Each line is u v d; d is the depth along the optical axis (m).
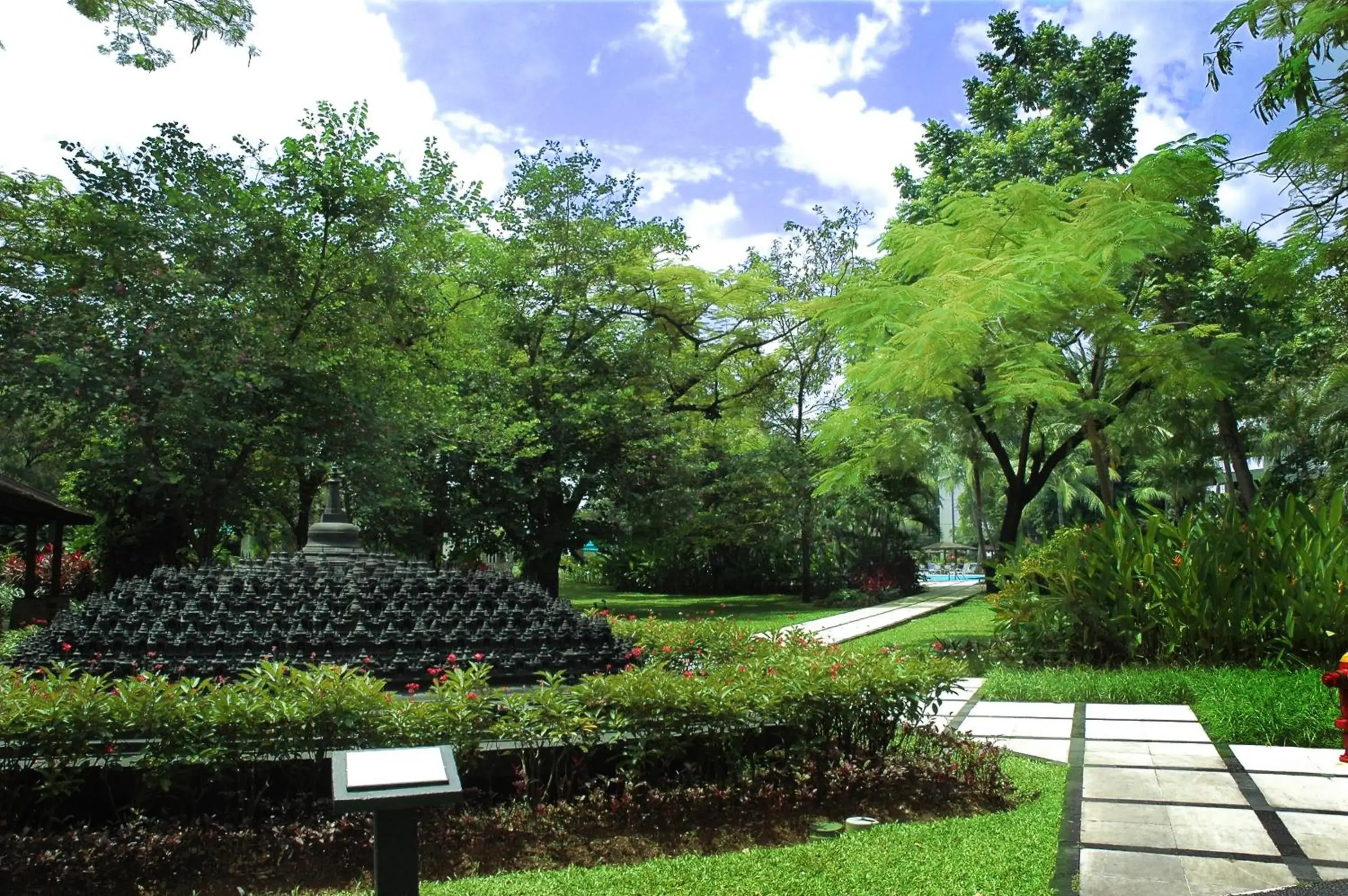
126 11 6.99
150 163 13.07
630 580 31.09
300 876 4.06
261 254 13.52
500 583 6.26
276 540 22.22
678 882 3.82
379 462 13.98
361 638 5.58
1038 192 11.33
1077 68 17.59
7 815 4.20
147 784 4.23
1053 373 11.15
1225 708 7.05
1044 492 41.47
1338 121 7.98
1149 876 4.02
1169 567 9.59
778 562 28.52
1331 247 8.84
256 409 13.56
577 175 20.80
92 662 5.36
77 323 12.15
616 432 20.64
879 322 10.89
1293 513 9.62
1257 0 8.30
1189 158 9.30
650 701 4.84
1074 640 10.04
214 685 5.03
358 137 14.59
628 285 21.48
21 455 22.00
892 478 25.94
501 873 4.07
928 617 18.39
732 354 23.41
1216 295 14.83
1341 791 5.32
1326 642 8.92
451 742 4.52
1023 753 6.48
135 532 14.73
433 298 16.42
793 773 5.08
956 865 4.01
